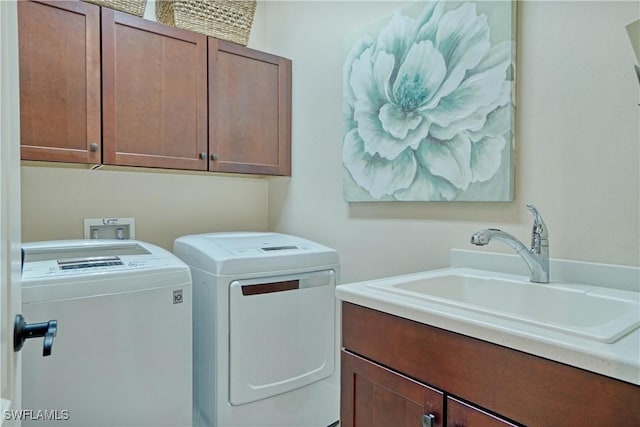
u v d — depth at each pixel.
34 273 1.25
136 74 1.80
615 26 1.18
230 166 2.11
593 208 1.23
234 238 1.95
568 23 1.27
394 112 1.75
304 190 2.29
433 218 1.65
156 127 1.86
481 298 1.34
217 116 2.05
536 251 1.24
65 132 1.62
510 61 1.38
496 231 1.24
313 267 1.80
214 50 2.04
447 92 1.55
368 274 1.92
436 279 1.34
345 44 1.98
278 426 1.70
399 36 1.72
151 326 1.39
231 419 1.58
